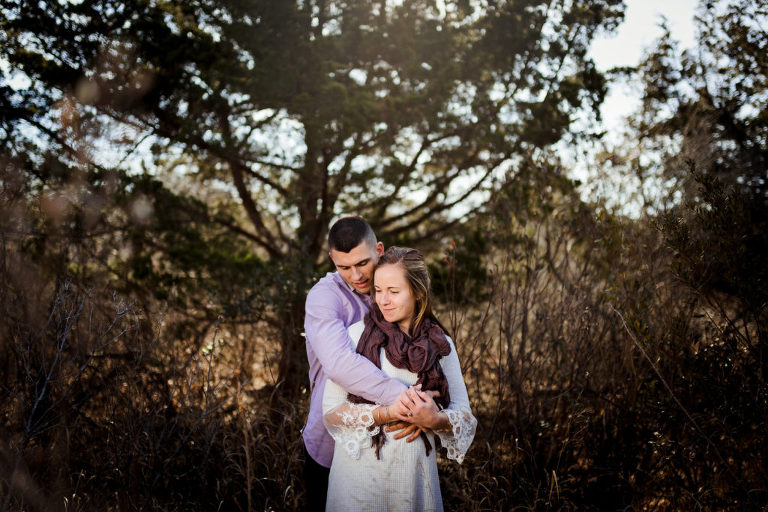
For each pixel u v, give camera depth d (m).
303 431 2.34
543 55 6.13
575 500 2.77
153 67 5.04
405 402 1.82
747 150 4.02
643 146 4.50
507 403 3.24
